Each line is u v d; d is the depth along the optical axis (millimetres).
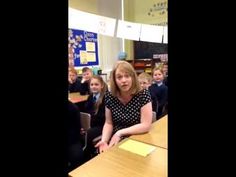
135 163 1037
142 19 5723
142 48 5625
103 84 2494
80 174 949
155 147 1212
